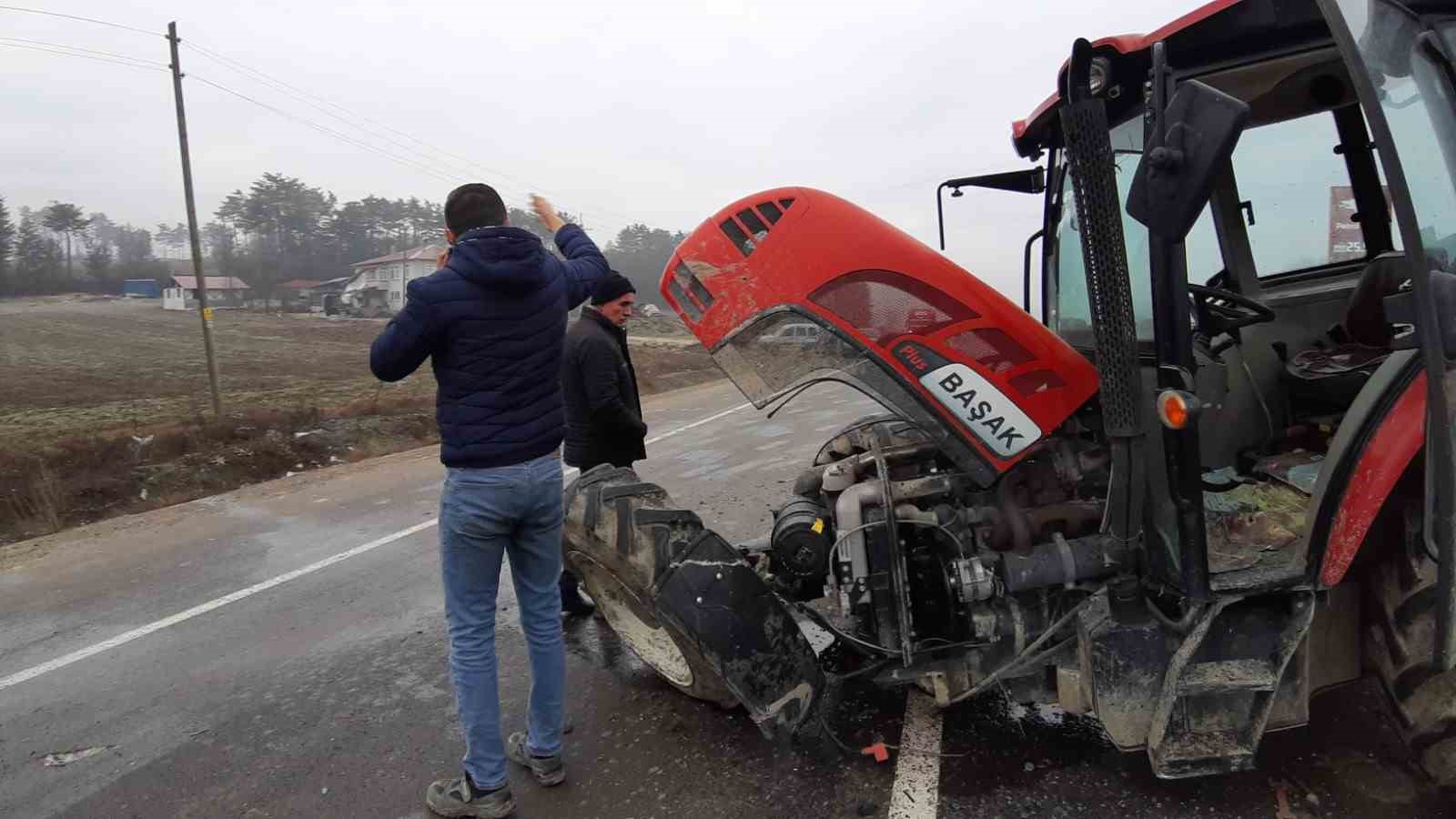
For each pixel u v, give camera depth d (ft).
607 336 14.37
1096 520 10.01
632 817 9.74
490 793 9.78
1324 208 12.73
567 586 15.39
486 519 9.32
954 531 10.21
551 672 10.34
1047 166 14.07
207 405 59.82
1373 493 8.07
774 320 10.18
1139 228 11.17
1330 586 8.32
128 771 11.50
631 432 14.47
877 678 10.49
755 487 26.68
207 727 12.64
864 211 10.19
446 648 15.17
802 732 11.23
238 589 19.19
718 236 10.43
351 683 13.89
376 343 9.15
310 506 27.76
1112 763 10.03
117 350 115.75
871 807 9.55
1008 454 9.90
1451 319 7.06
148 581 20.10
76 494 28.19
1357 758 9.77
